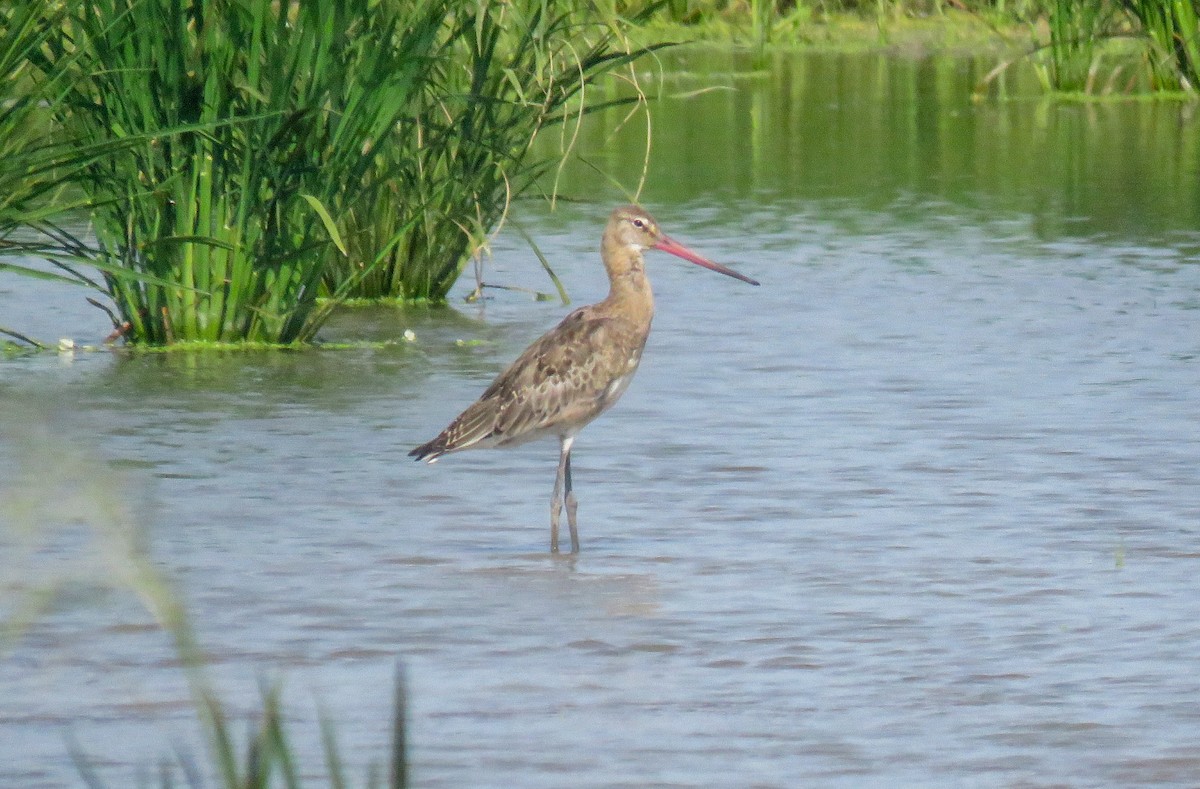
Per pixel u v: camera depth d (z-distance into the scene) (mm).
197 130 15219
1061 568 10797
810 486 12672
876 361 16703
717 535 11586
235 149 16297
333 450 13664
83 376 15922
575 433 11781
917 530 11602
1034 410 14781
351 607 10164
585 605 10211
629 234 12258
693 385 15859
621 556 11164
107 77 16031
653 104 35969
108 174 16312
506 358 16969
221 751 6379
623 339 11906
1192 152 29578
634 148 30594
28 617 5949
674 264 21922
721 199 25938
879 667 9203
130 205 16672
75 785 7785
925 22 45750
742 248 22594
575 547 11273
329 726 7039
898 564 10906
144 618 9922
